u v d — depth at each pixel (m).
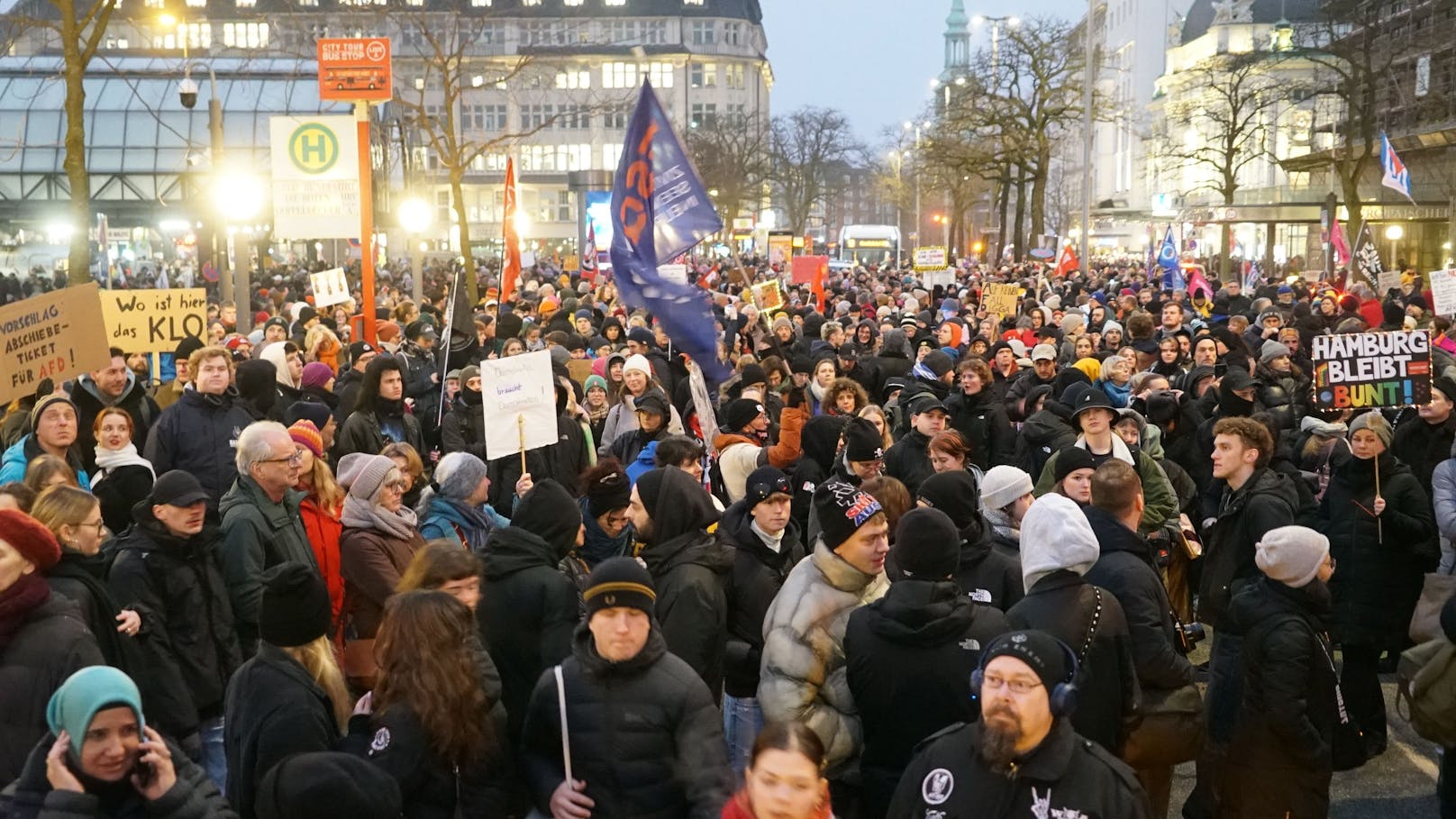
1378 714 8.13
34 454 7.99
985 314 21.83
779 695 5.09
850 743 5.16
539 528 5.46
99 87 48.31
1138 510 5.77
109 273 24.86
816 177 116.00
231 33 104.62
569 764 4.43
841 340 16.77
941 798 3.93
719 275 43.94
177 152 46.94
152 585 6.06
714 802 4.35
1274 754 5.54
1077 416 8.26
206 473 8.94
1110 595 5.12
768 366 12.34
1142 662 5.35
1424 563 8.11
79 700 3.70
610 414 10.86
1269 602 5.59
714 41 127.56
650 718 4.42
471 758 4.39
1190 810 6.20
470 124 118.50
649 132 9.47
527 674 5.24
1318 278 47.44
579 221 48.72
